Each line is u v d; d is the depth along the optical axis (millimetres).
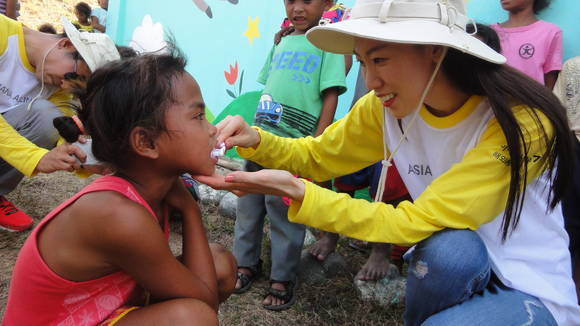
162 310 982
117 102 977
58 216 1009
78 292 1031
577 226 1766
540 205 1276
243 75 3709
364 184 2408
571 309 1229
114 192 990
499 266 1234
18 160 1660
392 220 1178
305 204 1165
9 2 3645
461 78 1171
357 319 1889
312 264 2248
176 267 1033
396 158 1467
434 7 1111
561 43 2395
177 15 4031
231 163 3467
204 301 1093
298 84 2123
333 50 1439
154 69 998
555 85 2404
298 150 1570
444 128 1282
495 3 2689
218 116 3891
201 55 3934
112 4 4391
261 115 2189
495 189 1130
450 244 1150
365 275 2076
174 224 2592
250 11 3627
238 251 2105
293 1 2176
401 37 1027
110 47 1824
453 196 1131
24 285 1032
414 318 1288
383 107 1408
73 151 1499
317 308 1954
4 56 2064
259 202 2084
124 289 1092
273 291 1954
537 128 1111
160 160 1050
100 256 985
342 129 1559
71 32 1764
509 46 2445
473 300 1191
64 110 2307
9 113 2137
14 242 2205
